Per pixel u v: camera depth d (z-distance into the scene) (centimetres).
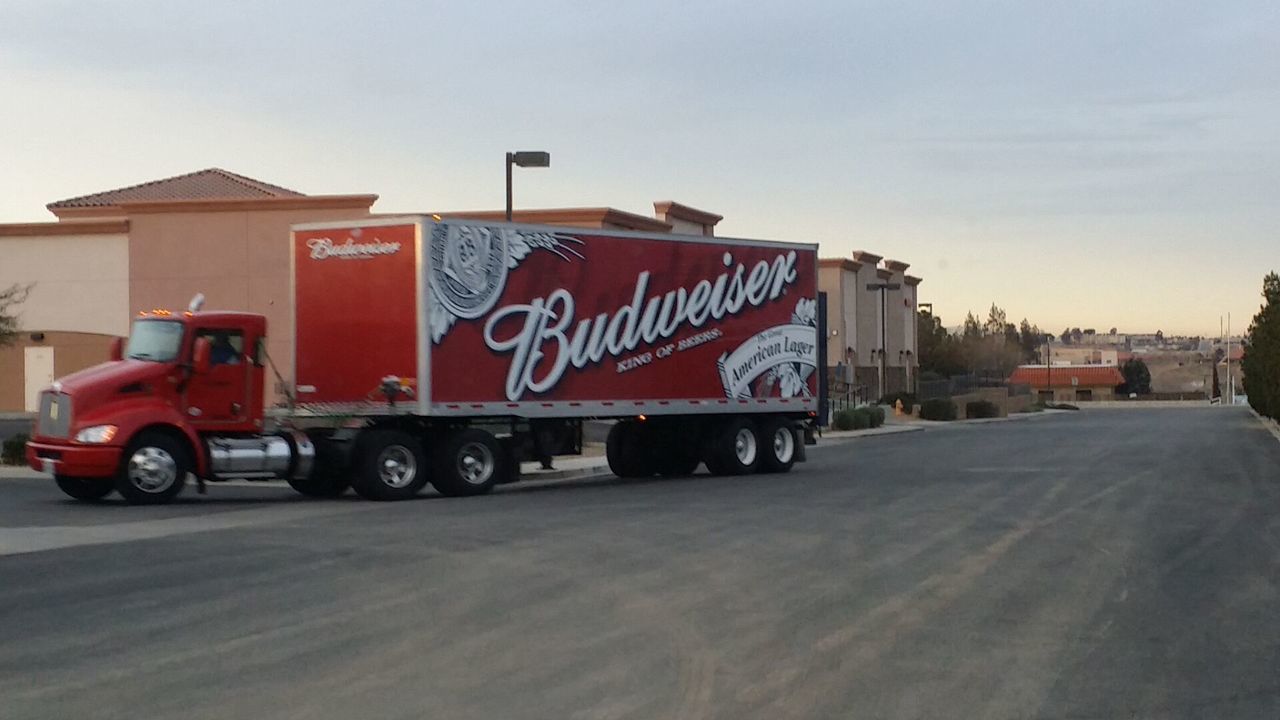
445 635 999
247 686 838
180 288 5262
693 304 2614
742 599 1160
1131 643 986
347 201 5162
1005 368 13112
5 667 895
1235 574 1319
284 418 2217
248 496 2306
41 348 5338
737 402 2702
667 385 2564
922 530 1677
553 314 2369
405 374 2181
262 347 2162
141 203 5266
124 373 2047
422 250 2170
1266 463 3030
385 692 823
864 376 8325
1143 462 3080
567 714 774
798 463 3166
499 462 2319
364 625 1038
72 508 2009
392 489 2183
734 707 794
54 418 2038
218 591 1202
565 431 2441
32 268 5319
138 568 1347
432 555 1439
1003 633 1019
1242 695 834
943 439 4538
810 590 1209
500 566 1355
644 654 935
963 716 779
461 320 2228
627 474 2778
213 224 5250
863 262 8381
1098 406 12456
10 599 1162
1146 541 1570
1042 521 1783
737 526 1722
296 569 1336
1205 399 15312
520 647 957
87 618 1070
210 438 2120
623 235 2486
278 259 5212
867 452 3669
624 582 1252
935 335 11244
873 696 823
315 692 823
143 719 760
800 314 2848
